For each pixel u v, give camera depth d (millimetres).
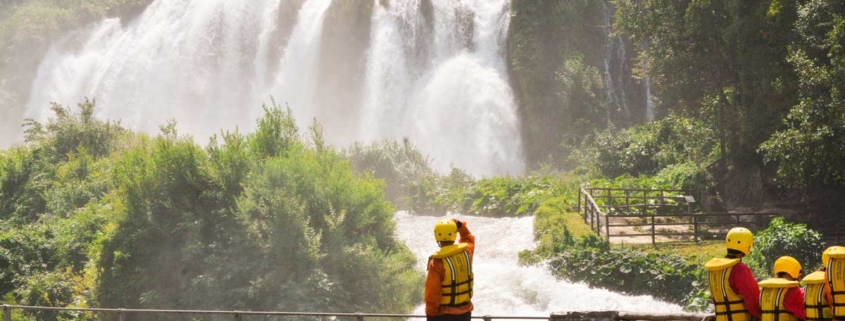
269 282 27250
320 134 35031
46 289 30547
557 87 65250
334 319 26406
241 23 78188
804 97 30516
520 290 27172
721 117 39312
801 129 29672
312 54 74188
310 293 26938
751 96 36969
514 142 65875
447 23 70312
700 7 37156
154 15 83188
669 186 38781
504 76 67500
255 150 33625
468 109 66938
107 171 41719
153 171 31469
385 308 27422
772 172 36656
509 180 43562
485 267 29984
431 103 68250
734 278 8109
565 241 30031
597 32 70250
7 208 42219
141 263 30359
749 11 36062
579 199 36625
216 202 31000
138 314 29453
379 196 31781
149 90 79562
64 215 39312
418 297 28734
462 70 67938
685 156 46188
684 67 40031
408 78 70250
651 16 40562
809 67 29391
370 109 70500
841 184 33562
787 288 8016
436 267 8461
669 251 28531
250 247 28625
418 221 40250
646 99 70812
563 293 26078
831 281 7695
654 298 25516
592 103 64875
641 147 47781
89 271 31297
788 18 33500
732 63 37969
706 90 40531
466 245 8578
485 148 65625
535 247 32031
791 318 8008
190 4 81250
